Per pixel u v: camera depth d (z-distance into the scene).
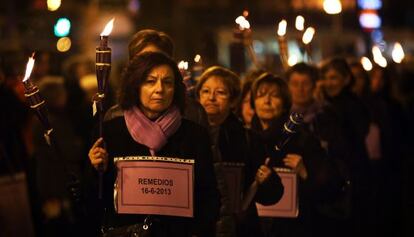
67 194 9.46
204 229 6.60
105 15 24.27
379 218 11.73
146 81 6.44
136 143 6.50
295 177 8.01
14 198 8.58
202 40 11.97
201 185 6.59
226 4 31.22
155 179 6.48
